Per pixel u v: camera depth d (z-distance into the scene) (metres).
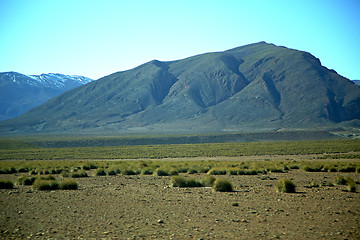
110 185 32.53
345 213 19.09
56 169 49.50
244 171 42.91
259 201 22.81
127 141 181.50
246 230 15.64
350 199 23.50
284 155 99.88
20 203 22.23
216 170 43.78
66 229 15.80
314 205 21.38
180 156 98.69
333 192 26.81
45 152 119.06
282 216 18.41
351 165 52.31
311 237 14.49
